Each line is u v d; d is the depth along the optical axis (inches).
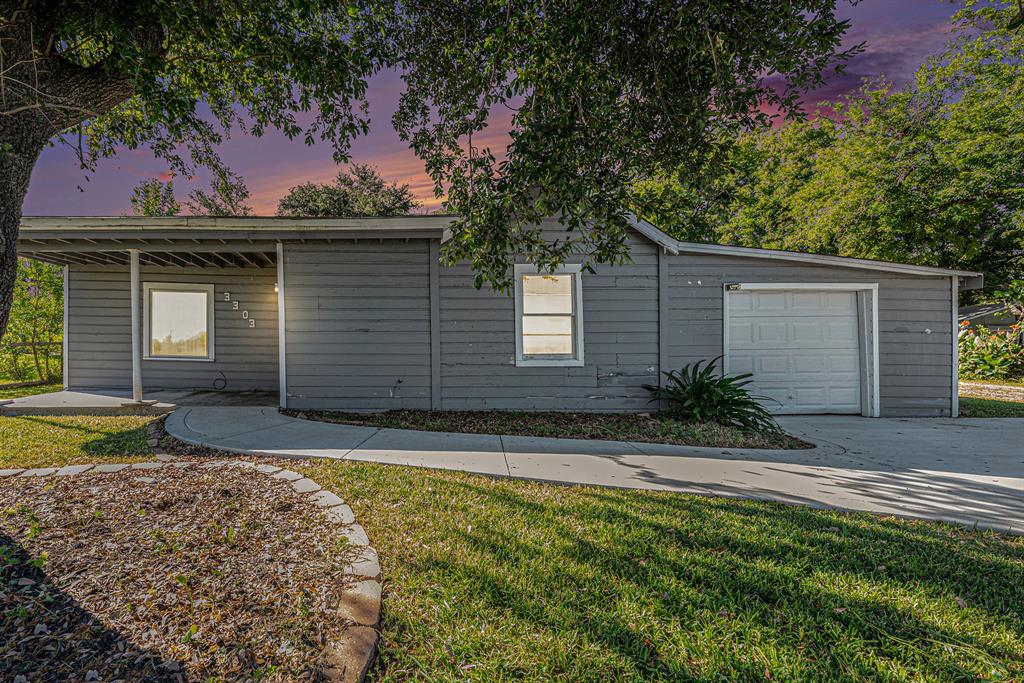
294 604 80.9
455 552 101.9
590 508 130.6
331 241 281.1
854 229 606.9
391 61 220.1
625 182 153.4
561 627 77.1
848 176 627.8
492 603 83.1
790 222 709.9
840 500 141.1
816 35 129.3
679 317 296.0
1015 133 538.3
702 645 73.4
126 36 141.1
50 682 62.6
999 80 557.6
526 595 86.0
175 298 376.8
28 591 82.8
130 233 251.4
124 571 90.0
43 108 131.9
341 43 206.2
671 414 276.4
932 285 309.6
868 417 301.3
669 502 136.8
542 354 293.6
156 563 93.3
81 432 216.5
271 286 384.2
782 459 191.2
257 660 67.4
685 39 136.2
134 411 273.3
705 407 261.7
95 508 119.2
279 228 257.3
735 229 740.0
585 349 292.0
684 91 153.1
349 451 188.7
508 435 228.8
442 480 153.3
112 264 365.4
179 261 347.9
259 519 115.7
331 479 150.9
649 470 171.5
